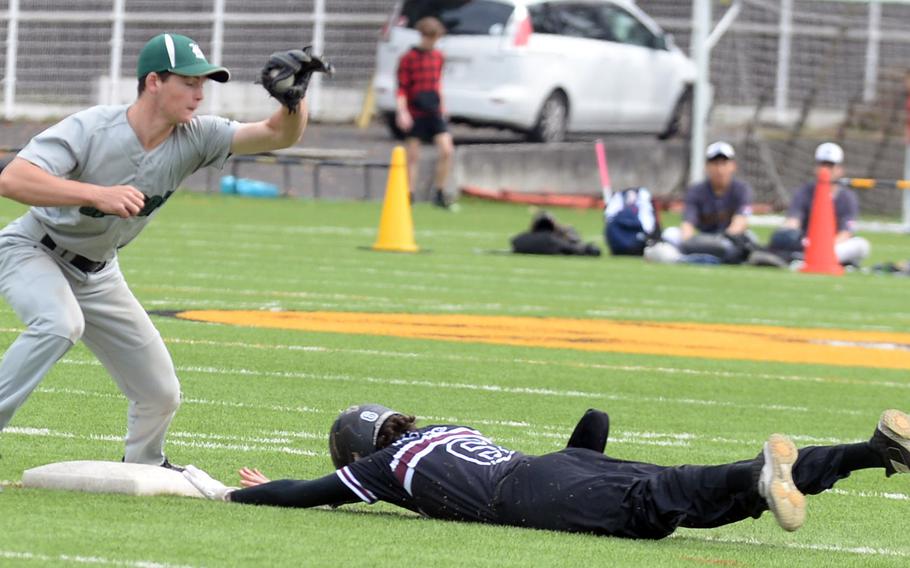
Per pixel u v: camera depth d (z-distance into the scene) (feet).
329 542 72.74
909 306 207.92
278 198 333.62
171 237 246.06
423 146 362.33
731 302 201.16
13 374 79.92
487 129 359.25
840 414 124.67
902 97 394.32
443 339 153.48
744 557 75.31
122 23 391.04
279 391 120.06
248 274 201.05
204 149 83.30
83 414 105.81
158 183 82.17
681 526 74.90
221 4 398.01
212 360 132.46
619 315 181.78
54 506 76.54
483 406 119.03
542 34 342.03
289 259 222.07
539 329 165.48
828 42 409.49
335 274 206.49
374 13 407.85
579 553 72.54
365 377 128.98
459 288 198.80
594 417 80.23
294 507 80.33
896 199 390.63
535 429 110.52
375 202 336.90
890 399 133.39
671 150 370.32
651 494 74.64
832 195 256.93
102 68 391.45
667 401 126.31
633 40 361.51
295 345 143.64
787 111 407.85
